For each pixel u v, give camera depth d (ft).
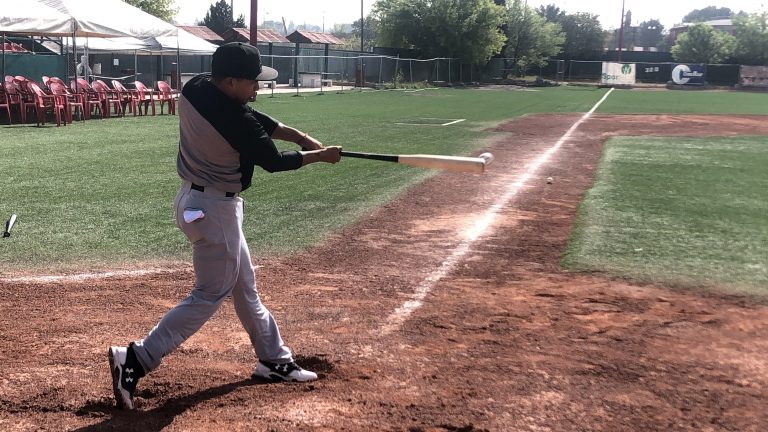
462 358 14.08
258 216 27.25
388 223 26.61
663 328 16.07
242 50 11.40
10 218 24.48
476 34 187.52
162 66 127.54
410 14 187.62
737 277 20.17
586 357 14.24
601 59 240.94
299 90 131.23
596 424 11.37
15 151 42.78
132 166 38.06
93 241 22.90
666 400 12.33
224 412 11.64
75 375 13.11
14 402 11.93
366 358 14.01
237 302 12.58
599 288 19.07
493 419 11.44
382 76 175.63
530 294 18.49
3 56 62.54
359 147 49.34
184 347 14.55
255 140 11.39
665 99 132.16
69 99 62.13
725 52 222.48
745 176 39.40
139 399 12.16
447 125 68.59
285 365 12.88
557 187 35.14
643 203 31.01
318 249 22.80
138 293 18.13
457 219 27.48
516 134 61.77
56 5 61.62
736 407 12.12
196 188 11.64
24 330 15.42
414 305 17.46
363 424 11.21
